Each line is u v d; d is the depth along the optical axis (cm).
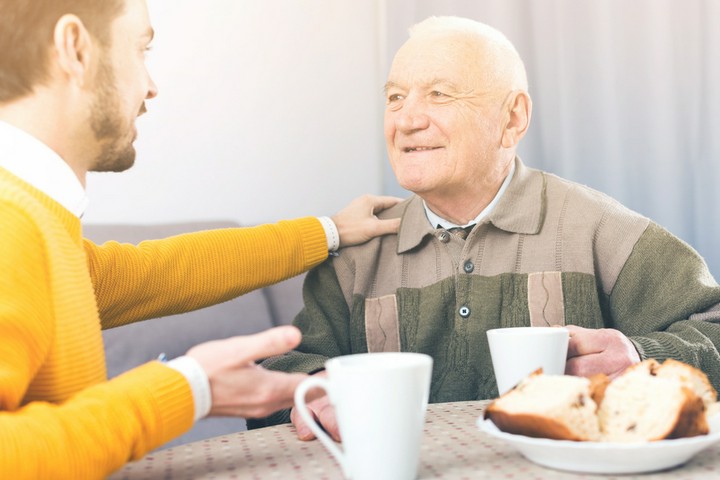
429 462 68
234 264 117
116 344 192
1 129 74
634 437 64
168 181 248
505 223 121
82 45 76
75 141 79
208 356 65
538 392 66
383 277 128
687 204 230
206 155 253
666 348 99
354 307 127
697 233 229
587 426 63
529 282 120
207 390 65
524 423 64
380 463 60
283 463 70
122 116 81
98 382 72
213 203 254
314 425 62
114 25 79
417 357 62
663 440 62
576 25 242
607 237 120
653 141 233
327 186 269
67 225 74
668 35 231
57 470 56
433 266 125
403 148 122
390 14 261
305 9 264
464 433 78
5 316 59
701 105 228
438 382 122
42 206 69
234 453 75
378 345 126
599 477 62
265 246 120
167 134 247
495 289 120
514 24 248
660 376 69
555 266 120
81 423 58
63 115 77
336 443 79
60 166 76
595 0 239
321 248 126
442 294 122
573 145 244
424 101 120
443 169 119
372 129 274
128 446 60
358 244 130
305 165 265
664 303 116
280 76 261
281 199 263
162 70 246
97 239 208
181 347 198
